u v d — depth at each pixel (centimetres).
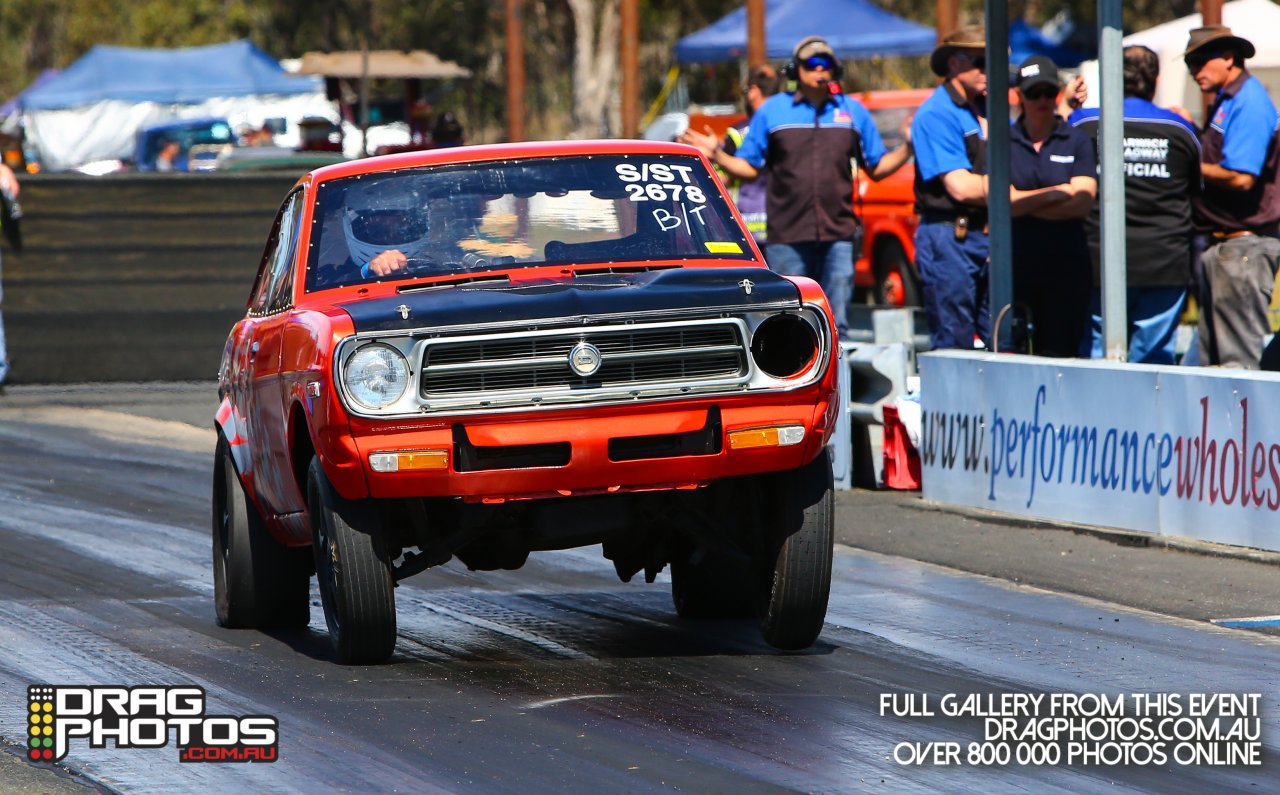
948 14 6944
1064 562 2864
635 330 2048
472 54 17150
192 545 3269
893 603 2586
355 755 1791
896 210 5872
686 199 2416
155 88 11525
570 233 2355
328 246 2350
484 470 2041
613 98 15575
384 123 10581
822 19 9231
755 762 1734
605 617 2558
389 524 2183
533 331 2031
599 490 2073
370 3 16662
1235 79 3691
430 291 2212
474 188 2405
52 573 2978
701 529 2230
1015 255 3712
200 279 6019
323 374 2030
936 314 3872
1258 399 2786
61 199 5916
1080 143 3672
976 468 3397
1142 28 14088
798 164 4159
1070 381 3158
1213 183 3697
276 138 12175
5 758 1819
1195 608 2502
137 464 4384
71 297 5950
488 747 1809
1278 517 2767
